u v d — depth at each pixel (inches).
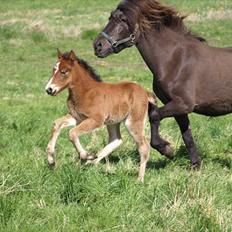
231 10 1763.0
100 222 355.6
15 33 1565.0
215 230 342.6
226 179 447.8
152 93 502.6
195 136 611.8
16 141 576.7
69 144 581.6
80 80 484.7
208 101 497.7
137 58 1360.7
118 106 487.5
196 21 1641.2
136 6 499.2
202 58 496.4
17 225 341.4
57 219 358.6
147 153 480.1
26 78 1143.0
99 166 479.8
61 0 2191.2
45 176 420.5
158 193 398.9
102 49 503.5
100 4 2084.2
